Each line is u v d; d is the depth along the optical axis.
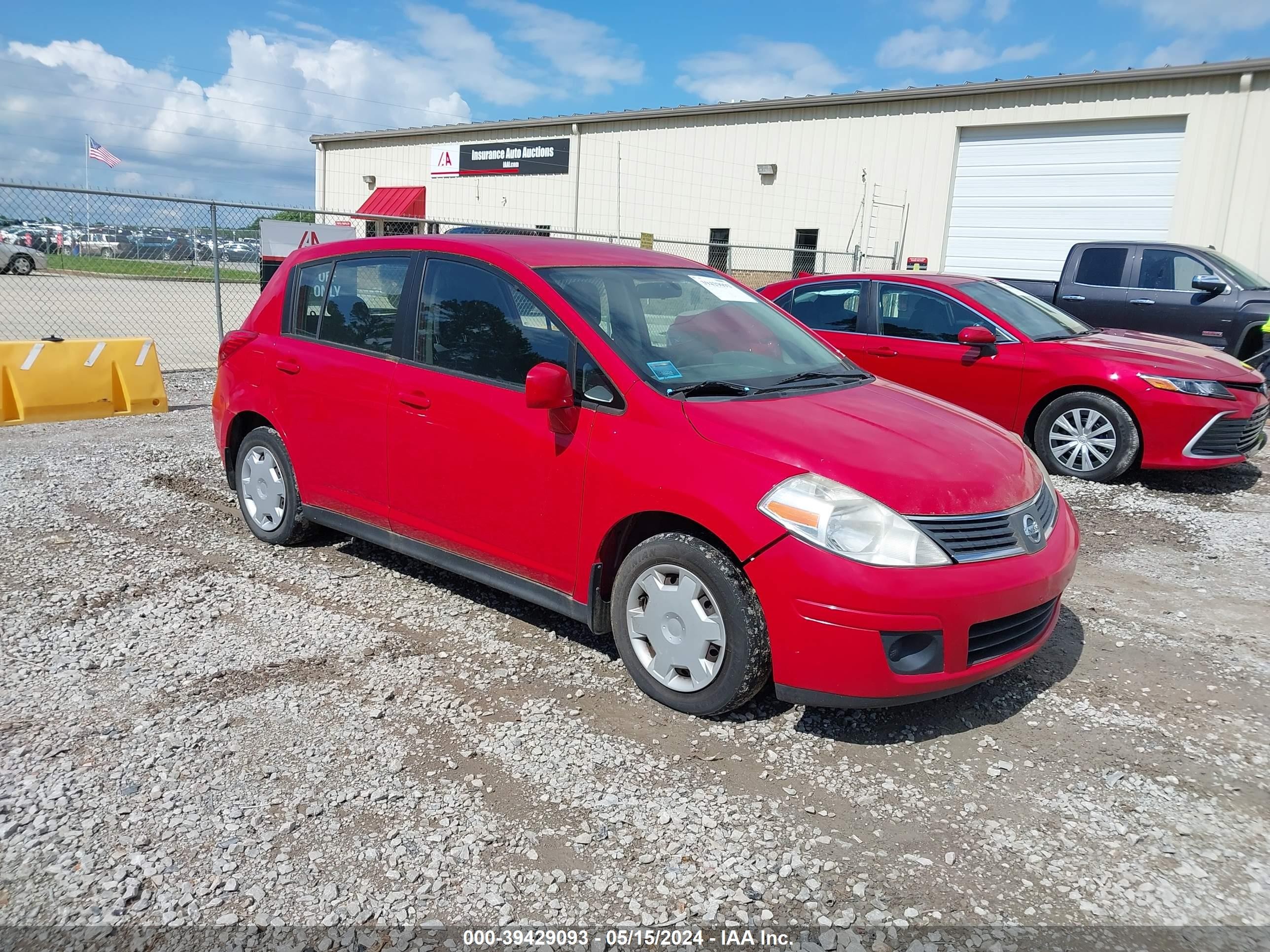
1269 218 16.41
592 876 2.50
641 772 3.01
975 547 3.06
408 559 4.96
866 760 3.13
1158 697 3.65
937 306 7.68
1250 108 16.33
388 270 4.34
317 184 35.94
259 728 3.20
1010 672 3.83
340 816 2.72
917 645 2.98
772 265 23.17
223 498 5.99
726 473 3.14
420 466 4.07
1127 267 10.80
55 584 4.42
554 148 27.69
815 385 3.87
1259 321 9.83
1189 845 2.71
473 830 2.68
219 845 2.58
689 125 24.33
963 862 2.61
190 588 4.45
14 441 7.30
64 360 8.26
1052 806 2.89
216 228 10.70
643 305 3.91
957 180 20.06
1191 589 4.91
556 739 3.20
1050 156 18.73
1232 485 7.23
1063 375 7.00
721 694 3.20
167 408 8.88
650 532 3.51
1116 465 6.91
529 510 3.69
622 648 3.51
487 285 3.94
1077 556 3.59
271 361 4.79
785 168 22.59
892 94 20.39
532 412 3.66
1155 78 17.08
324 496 4.62
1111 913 2.41
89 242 11.32
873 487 3.01
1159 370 6.73
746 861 2.58
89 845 2.55
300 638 3.94
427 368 4.06
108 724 3.19
